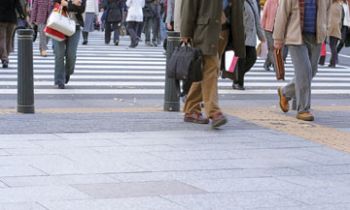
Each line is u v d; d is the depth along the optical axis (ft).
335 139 51.13
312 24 57.36
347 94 85.97
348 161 43.80
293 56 58.44
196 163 41.50
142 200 33.42
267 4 91.56
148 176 38.01
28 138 47.06
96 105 67.72
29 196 33.37
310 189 36.70
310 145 48.47
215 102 51.78
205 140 48.55
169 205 32.78
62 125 52.47
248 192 35.63
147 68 104.94
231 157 43.55
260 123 56.70
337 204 33.99
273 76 102.22
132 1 143.64
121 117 57.47
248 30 77.77
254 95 80.38
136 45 145.89
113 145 45.62
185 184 36.68
